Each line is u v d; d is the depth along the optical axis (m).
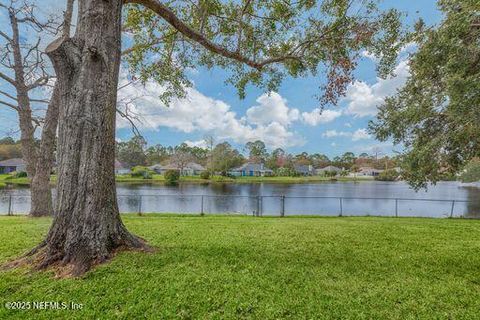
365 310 3.30
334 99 7.06
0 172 62.38
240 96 9.27
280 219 11.05
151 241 5.74
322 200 27.14
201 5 7.04
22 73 11.84
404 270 4.65
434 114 6.18
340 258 5.14
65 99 4.34
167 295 3.39
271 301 3.38
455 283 4.19
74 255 4.02
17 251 4.86
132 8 7.81
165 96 9.34
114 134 4.57
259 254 5.08
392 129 6.96
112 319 2.96
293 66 7.82
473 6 4.81
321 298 3.53
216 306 3.24
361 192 39.66
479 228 8.88
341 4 6.60
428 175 5.90
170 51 8.71
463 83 4.50
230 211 18.09
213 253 4.96
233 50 7.20
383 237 6.98
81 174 4.21
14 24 11.27
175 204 21.94
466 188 49.16
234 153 75.50
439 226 9.22
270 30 7.81
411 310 3.36
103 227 4.30
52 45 4.39
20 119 12.13
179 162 73.31
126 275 3.80
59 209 4.22
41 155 11.27
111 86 4.50
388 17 6.50
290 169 82.75
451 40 5.11
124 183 50.12
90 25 4.41
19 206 19.09
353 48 6.81
